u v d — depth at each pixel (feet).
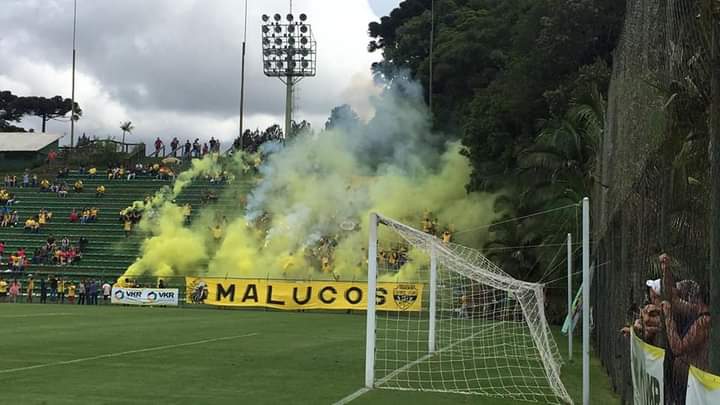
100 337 72.38
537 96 155.74
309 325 97.35
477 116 169.17
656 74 28.09
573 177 106.52
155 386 42.19
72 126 273.75
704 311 19.93
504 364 57.98
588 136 106.22
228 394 39.96
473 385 46.80
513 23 206.90
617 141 45.83
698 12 20.10
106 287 143.54
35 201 196.85
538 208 118.93
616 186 45.75
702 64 20.11
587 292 39.42
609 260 51.08
